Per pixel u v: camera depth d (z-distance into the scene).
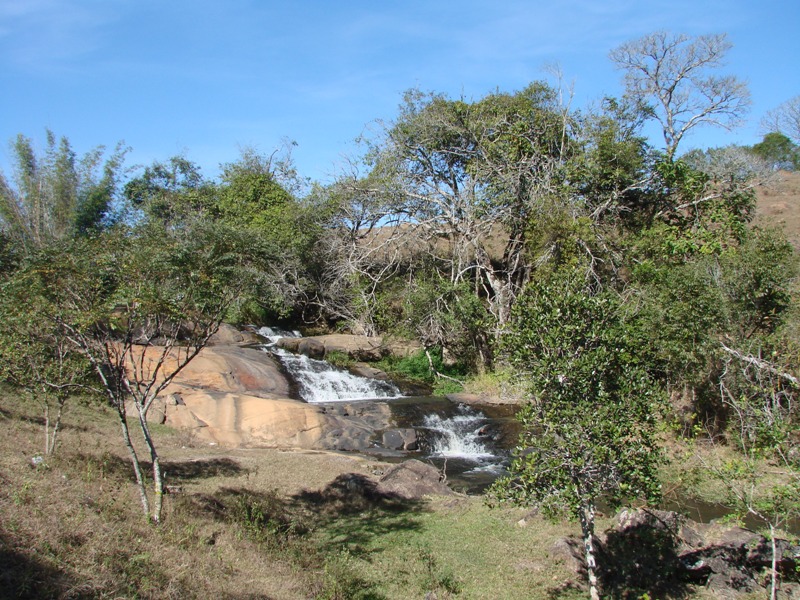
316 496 13.05
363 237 34.41
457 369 28.41
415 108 31.48
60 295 8.95
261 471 14.61
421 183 30.95
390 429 20.20
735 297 16.22
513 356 8.73
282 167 44.72
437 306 27.30
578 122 29.44
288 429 18.84
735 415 14.94
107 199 32.25
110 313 9.05
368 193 31.66
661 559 9.67
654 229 23.89
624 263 24.62
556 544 10.12
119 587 6.56
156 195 37.75
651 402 8.22
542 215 25.56
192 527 9.33
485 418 21.80
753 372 14.13
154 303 9.04
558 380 8.29
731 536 9.55
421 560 9.84
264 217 34.84
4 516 7.27
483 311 26.56
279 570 8.69
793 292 16.27
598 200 28.00
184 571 7.48
